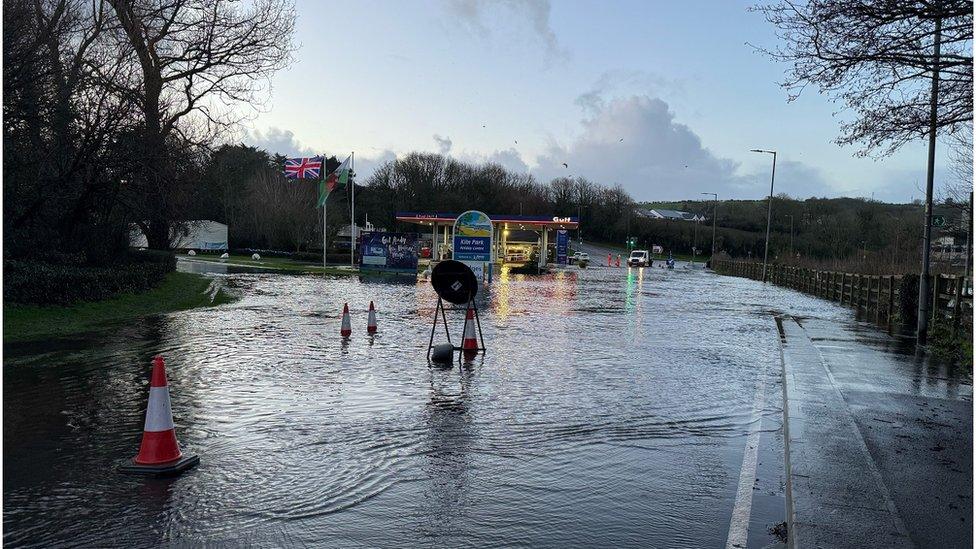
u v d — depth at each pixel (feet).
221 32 88.84
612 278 161.99
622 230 450.30
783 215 367.04
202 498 17.53
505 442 22.82
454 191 396.37
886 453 20.56
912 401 28.30
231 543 14.96
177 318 59.06
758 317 71.56
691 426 25.43
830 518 15.43
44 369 34.78
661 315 70.38
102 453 21.22
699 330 57.47
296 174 165.48
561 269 215.10
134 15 70.54
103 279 64.69
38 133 55.52
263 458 20.79
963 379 33.88
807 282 129.29
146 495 17.70
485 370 35.94
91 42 63.21
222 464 20.21
